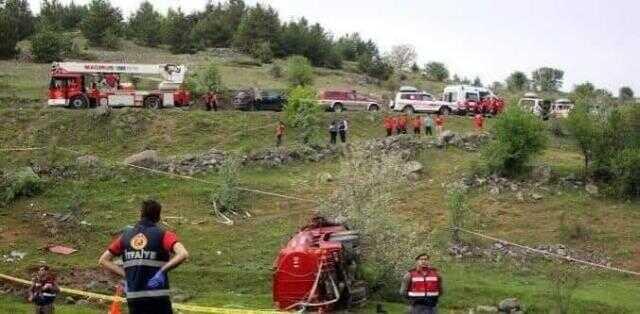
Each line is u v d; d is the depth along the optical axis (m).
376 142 40.19
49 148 39.91
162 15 100.94
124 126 43.12
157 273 7.10
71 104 46.81
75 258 27.27
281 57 90.81
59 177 35.28
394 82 80.31
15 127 42.53
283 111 46.28
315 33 93.81
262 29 91.69
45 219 30.73
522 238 30.59
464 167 37.16
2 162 38.03
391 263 22.44
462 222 30.88
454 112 54.34
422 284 13.00
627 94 91.38
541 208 33.22
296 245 19.55
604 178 35.56
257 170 37.25
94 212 31.83
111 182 35.09
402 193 34.31
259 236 29.67
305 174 36.81
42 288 16.19
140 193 34.09
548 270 27.86
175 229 30.05
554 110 61.09
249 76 71.00
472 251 29.12
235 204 32.62
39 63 71.75
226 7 106.94
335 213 24.03
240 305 20.94
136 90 49.69
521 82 102.94
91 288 23.11
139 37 92.50
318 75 79.25
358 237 21.72
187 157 37.31
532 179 35.78
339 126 41.81
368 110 52.84
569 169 36.44
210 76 53.84
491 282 25.80
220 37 95.00
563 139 45.28
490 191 34.69
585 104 43.31
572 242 30.34
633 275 27.75
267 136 43.78
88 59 74.31
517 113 37.03
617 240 30.45
